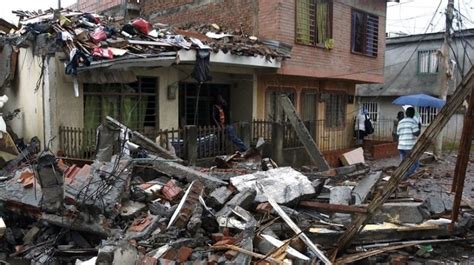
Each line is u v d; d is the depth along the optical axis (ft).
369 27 53.42
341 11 48.78
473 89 15.92
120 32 32.83
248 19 43.65
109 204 19.19
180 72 38.63
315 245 18.22
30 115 34.47
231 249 16.29
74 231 19.63
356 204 22.91
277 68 41.24
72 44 28.17
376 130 80.38
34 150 30.76
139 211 20.42
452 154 60.59
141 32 33.99
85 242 19.38
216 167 31.71
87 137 30.48
